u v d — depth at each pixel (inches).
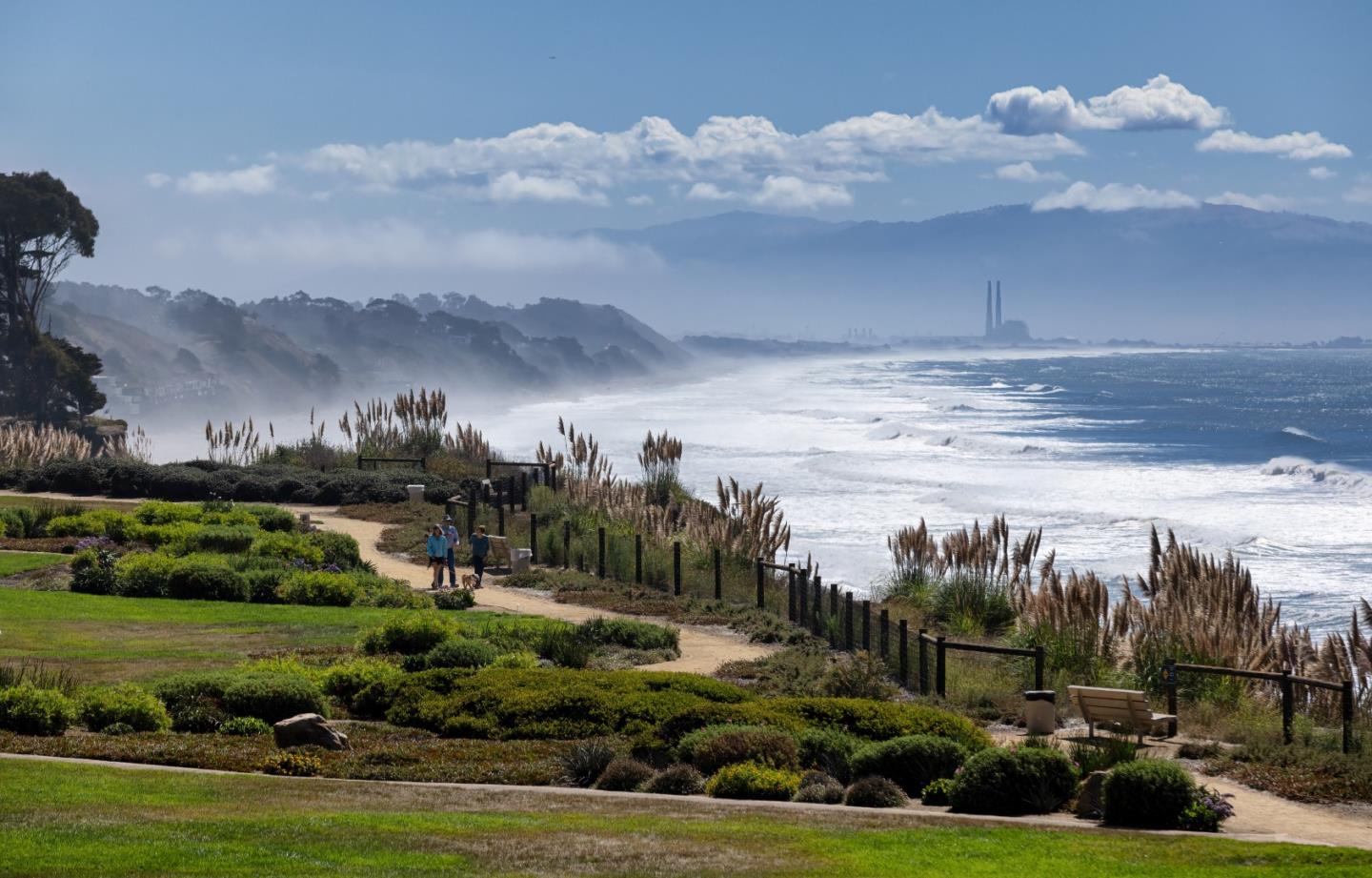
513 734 935.0
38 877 507.2
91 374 5521.7
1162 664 1124.5
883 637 1273.4
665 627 1405.0
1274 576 2224.4
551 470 2427.4
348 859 562.9
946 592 1528.1
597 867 570.3
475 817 671.8
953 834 662.5
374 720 1008.2
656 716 944.3
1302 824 740.0
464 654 1155.3
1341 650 1082.1
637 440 5595.5
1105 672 1175.0
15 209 5147.6
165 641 1262.3
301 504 2413.9
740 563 1774.1
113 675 1078.4
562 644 1245.1
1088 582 1217.4
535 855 587.8
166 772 757.3
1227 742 970.1
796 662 1263.5
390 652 1225.4
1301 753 901.8
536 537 1967.3
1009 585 1498.5
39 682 976.3
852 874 571.5
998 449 4825.3
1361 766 856.3
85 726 906.7
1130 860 611.2
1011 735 1002.1
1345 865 606.5
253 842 585.9
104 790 682.8
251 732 910.4
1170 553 1290.6
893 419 6845.5
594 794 775.7
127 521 1941.4
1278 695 1094.4
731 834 651.5
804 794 783.7
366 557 1940.2
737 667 1239.5
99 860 537.0
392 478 2481.5
